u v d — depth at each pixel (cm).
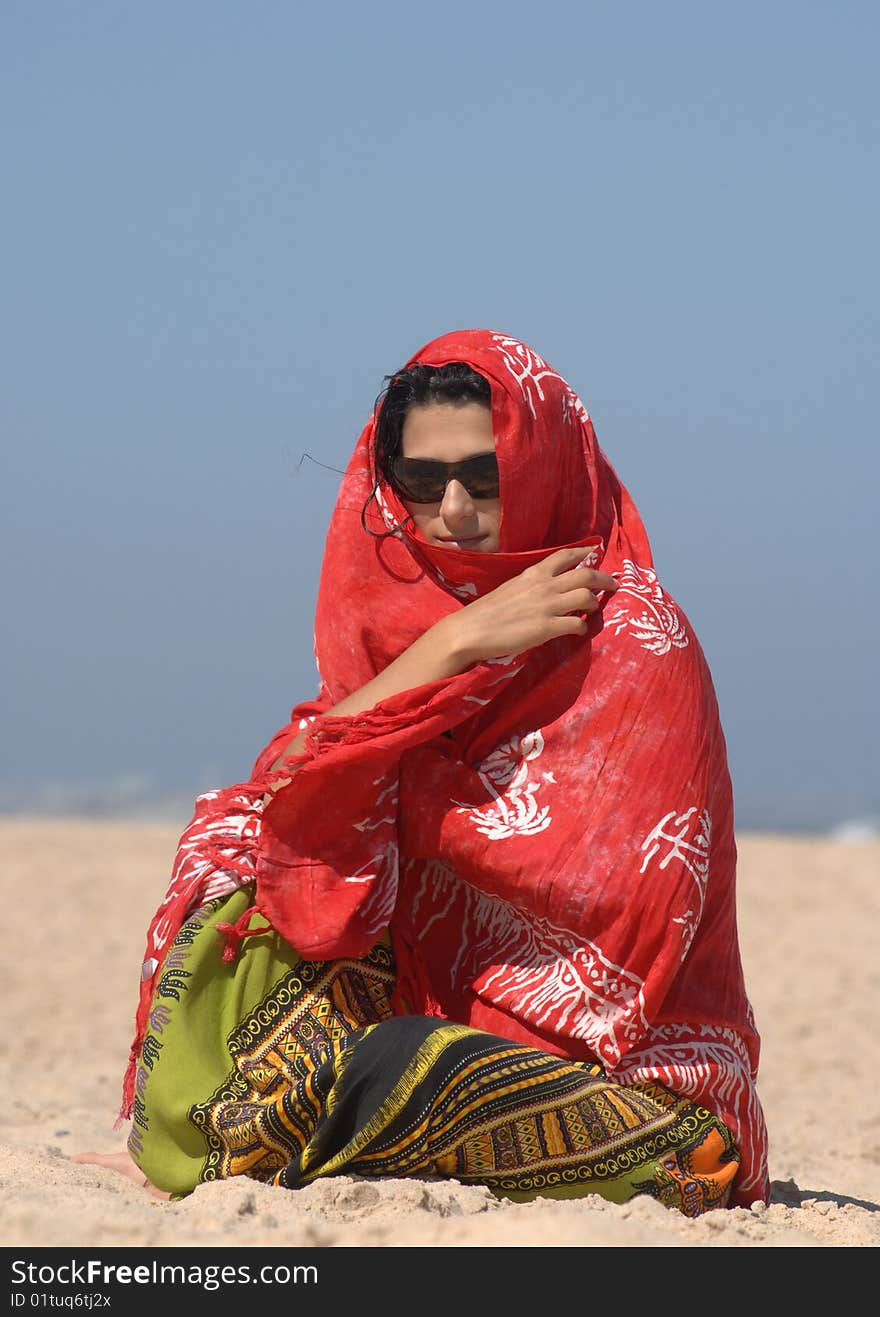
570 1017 411
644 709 417
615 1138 394
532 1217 366
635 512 457
